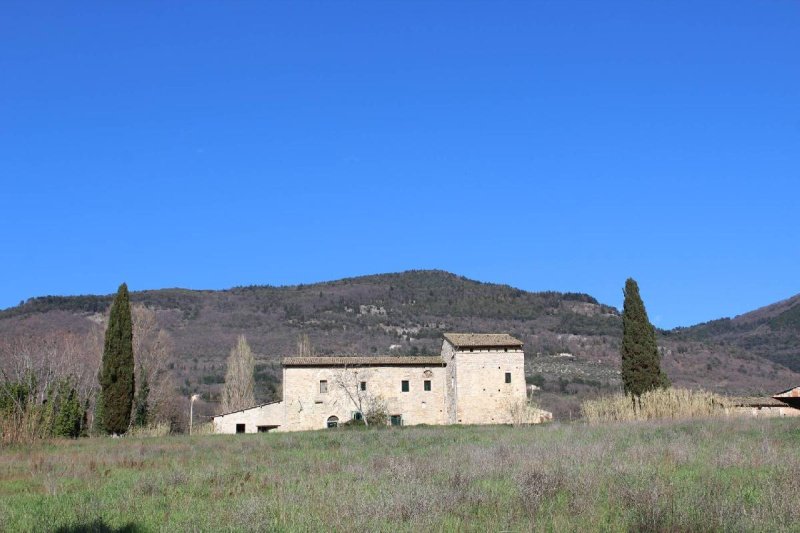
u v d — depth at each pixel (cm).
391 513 1467
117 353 5875
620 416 5322
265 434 5347
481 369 7062
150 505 1716
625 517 1389
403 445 3541
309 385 7069
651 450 2412
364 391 7162
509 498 1612
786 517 1312
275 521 1428
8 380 5531
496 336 7444
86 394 6475
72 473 2456
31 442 4103
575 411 7806
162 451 3528
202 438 4881
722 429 3466
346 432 5144
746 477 1819
